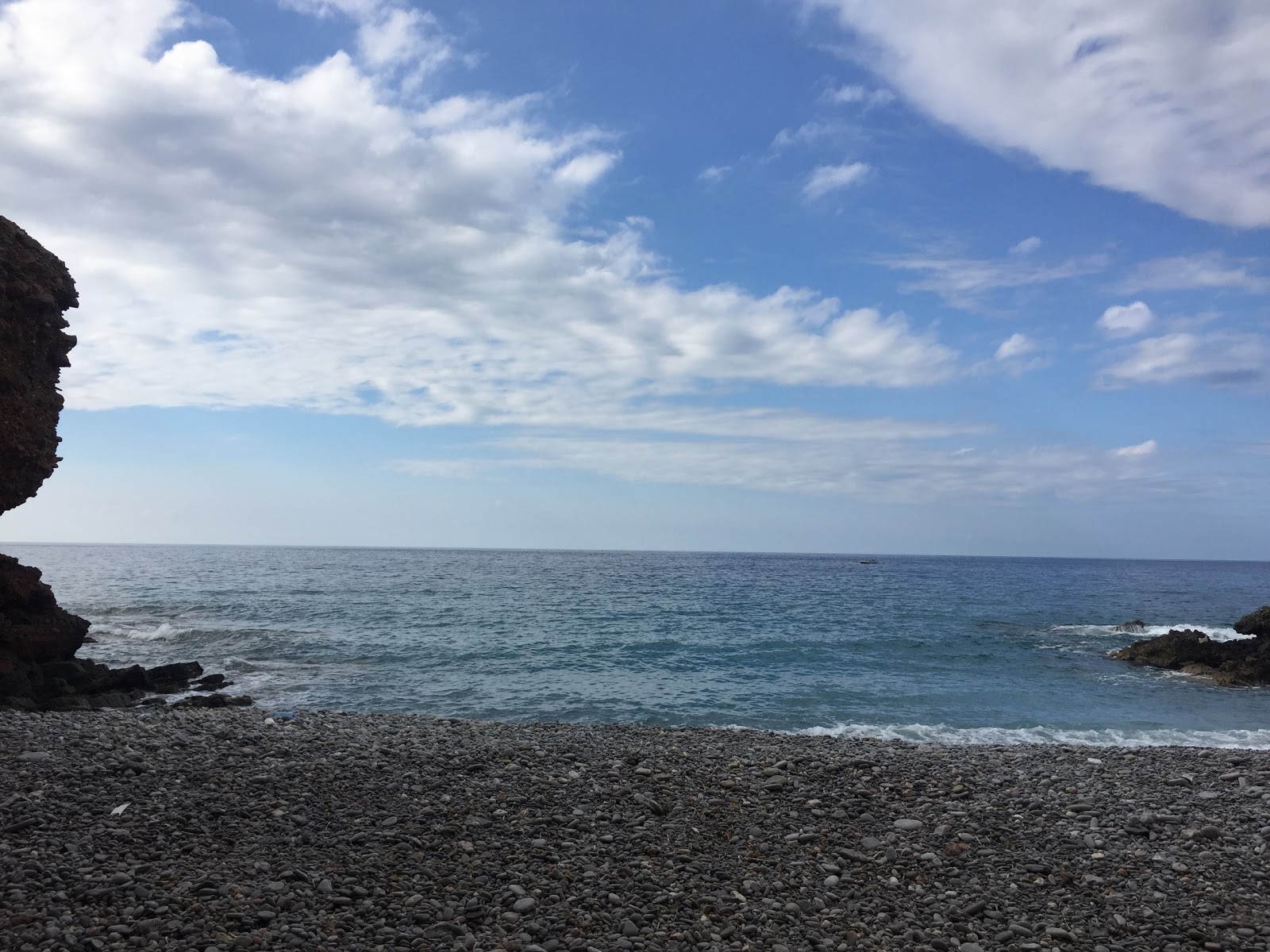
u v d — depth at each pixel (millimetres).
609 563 183000
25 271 24500
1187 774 12867
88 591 66312
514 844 9227
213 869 8203
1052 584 113750
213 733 13086
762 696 25672
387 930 7203
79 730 12875
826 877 8797
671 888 8406
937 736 20266
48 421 25438
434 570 122312
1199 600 80000
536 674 29500
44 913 7074
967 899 8398
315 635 39594
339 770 11266
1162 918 8031
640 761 12539
